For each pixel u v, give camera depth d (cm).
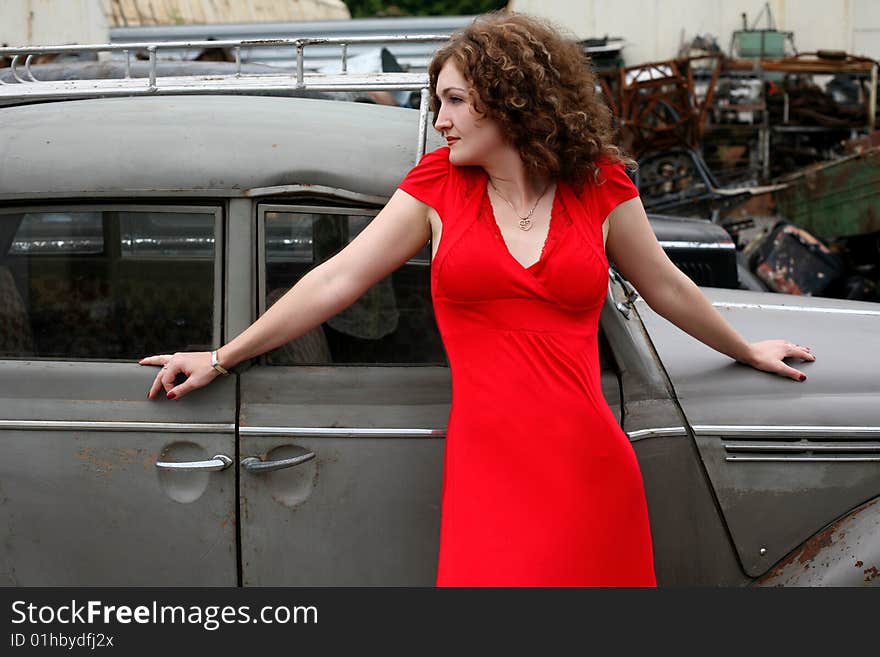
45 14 861
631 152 945
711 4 1134
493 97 183
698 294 215
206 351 213
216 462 204
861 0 1136
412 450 208
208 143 215
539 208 193
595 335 199
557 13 1143
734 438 217
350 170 214
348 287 196
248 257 212
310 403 208
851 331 250
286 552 208
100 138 217
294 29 957
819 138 1094
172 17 1074
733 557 217
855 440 219
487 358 188
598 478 188
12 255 218
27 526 210
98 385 211
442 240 190
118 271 215
